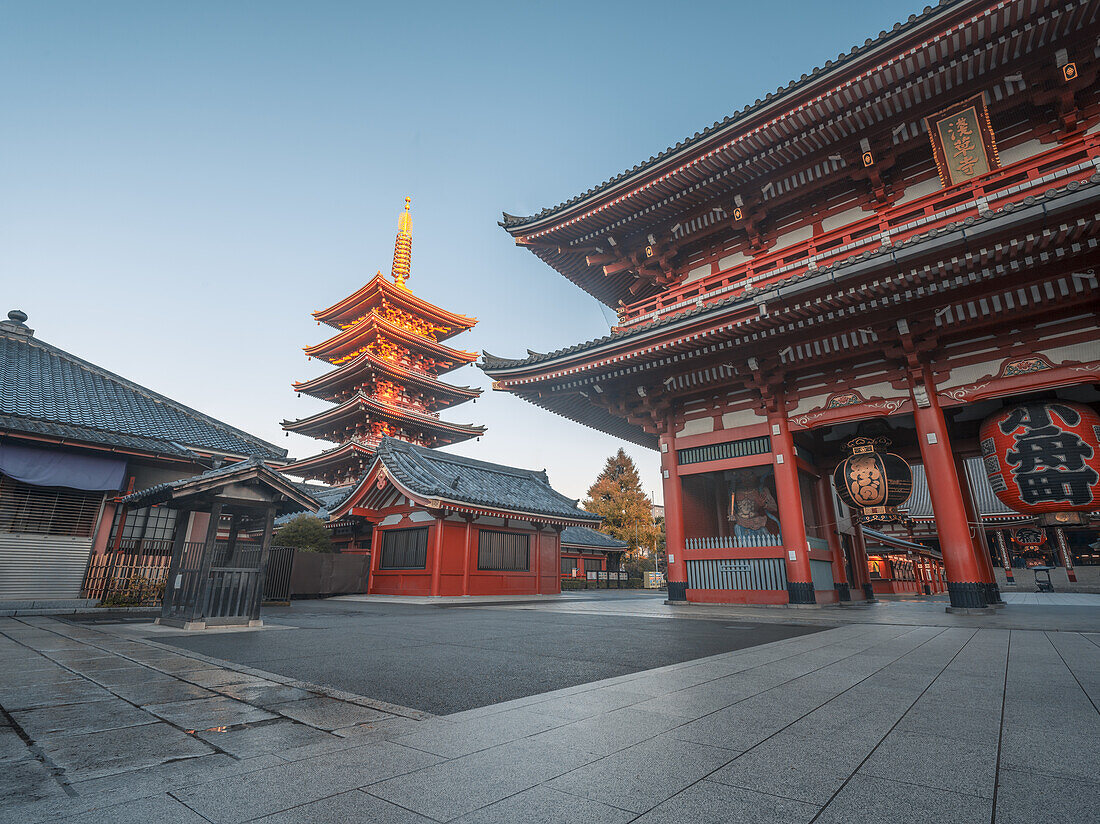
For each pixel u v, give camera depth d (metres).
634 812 2.40
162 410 18.59
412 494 20.95
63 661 6.42
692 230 19.72
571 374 18.39
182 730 3.72
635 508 53.59
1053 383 12.78
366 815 2.36
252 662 6.56
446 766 3.02
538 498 27.25
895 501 14.25
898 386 14.84
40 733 3.61
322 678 5.64
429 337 54.09
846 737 3.52
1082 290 12.26
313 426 48.38
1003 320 13.30
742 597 16.45
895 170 16.50
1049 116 14.09
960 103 14.37
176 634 9.10
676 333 15.94
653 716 4.07
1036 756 3.13
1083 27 12.46
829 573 17.94
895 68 13.73
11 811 2.37
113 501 14.92
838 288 13.34
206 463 16.66
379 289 47.72
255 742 3.46
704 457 18.30
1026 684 5.09
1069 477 11.79
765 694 4.79
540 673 5.98
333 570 22.47
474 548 22.06
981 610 12.61
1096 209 10.47
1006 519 35.62
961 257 11.87
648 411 19.69
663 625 11.20
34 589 13.52
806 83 14.46
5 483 13.70
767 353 16.27
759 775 2.87
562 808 2.45
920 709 4.21
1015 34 12.66
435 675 5.86
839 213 17.36
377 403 43.69
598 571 45.88
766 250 18.59
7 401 14.52
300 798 2.55
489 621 12.15
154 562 15.52
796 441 17.84
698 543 17.75
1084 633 8.75
